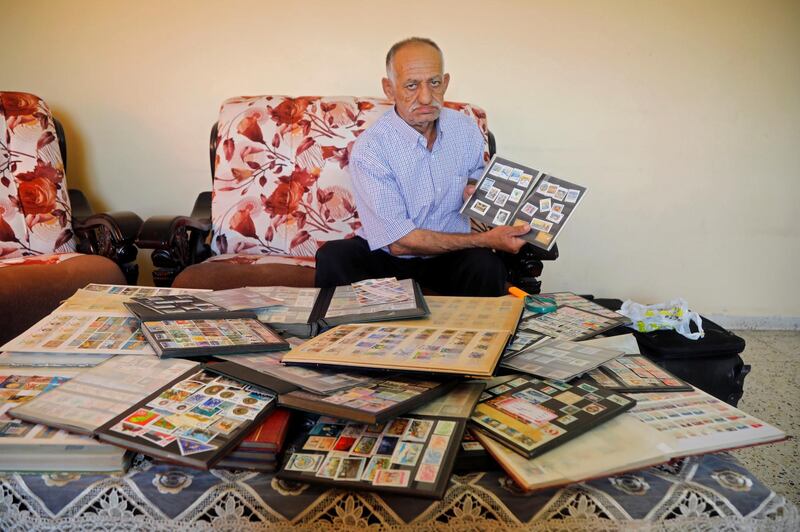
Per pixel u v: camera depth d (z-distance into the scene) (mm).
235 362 1049
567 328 1311
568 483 769
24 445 838
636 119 2646
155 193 2697
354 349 1043
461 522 769
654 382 1044
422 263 1921
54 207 2189
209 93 2604
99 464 837
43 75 2576
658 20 2562
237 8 2533
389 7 2537
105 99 2605
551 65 2596
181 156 2656
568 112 2639
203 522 791
